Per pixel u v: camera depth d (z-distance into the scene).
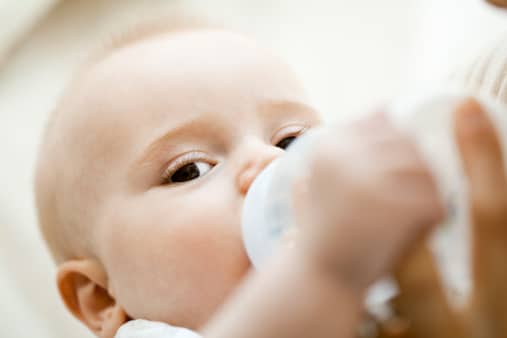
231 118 0.75
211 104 0.75
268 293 0.37
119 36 0.92
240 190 0.69
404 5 1.61
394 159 0.36
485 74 0.75
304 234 0.38
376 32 1.62
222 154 0.74
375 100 1.53
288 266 0.38
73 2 1.59
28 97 1.53
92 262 0.83
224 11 1.65
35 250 1.44
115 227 0.76
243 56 0.80
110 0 1.60
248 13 1.68
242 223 0.61
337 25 1.66
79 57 1.50
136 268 0.74
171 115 0.75
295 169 0.48
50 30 1.57
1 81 1.56
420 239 0.36
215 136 0.74
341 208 0.35
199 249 0.69
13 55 1.56
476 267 0.40
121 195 0.76
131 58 0.82
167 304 0.72
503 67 0.73
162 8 1.60
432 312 0.42
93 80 0.83
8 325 1.37
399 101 0.43
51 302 1.43
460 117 0.41
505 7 0.81
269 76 0.79
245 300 0.38
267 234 0.56
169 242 0.70
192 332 0.68
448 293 0.43
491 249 0.40
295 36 1.65
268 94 0.78
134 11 1.58
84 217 0.81
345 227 0.35
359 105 1.54
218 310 0.69
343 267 0.36
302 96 0.82
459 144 0.41
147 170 0.75
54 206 0.86
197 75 0.77
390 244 0.35
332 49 1.63
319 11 1.68
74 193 0.82
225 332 0.38
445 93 0.43
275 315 0.37
